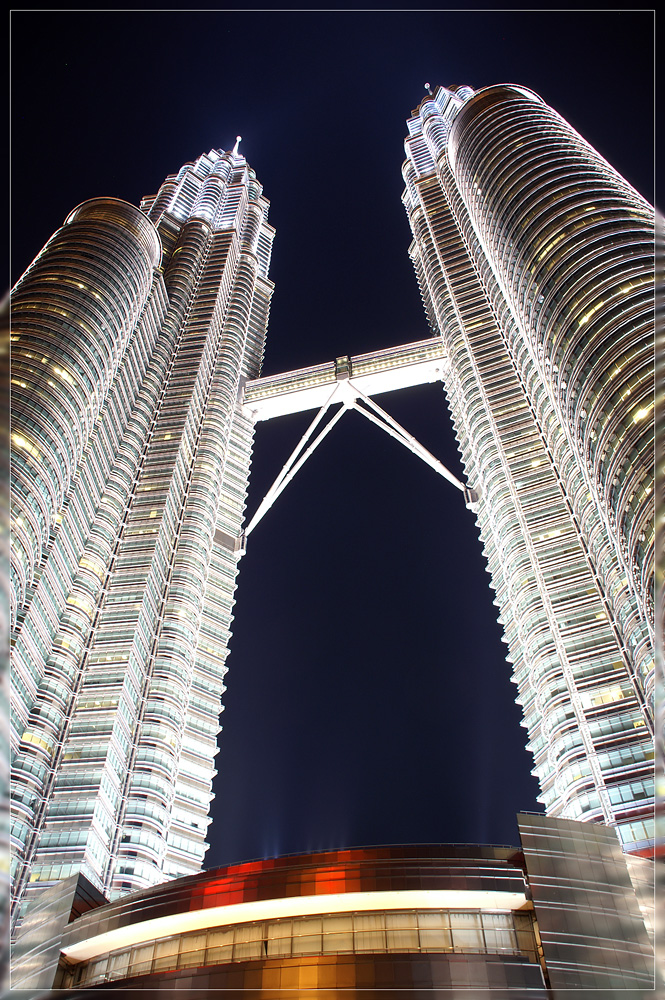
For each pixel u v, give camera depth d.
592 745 116.38
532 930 64.25
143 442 181.38
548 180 165.88
